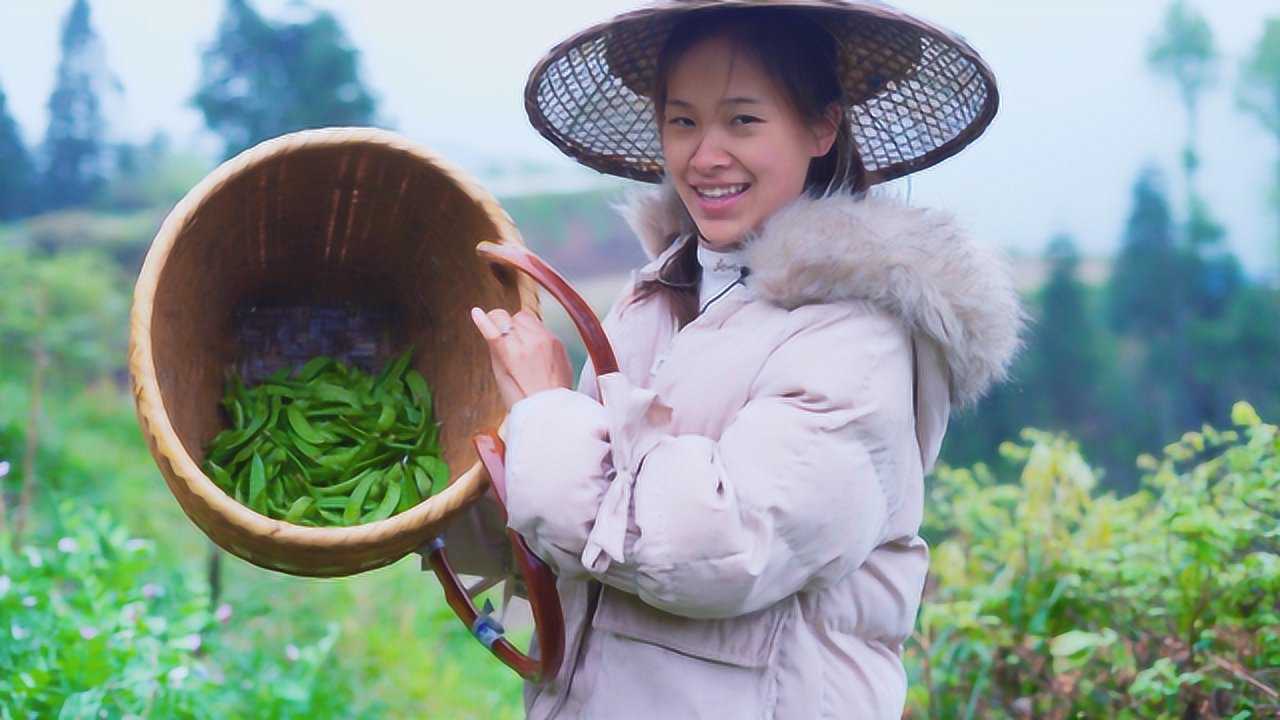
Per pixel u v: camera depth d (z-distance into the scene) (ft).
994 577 13.03
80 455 27.20
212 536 7.22
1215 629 10.46
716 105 7.49
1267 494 10.63
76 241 49.08
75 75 54.95
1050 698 11.36
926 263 7.01
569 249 47.39
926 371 7.39
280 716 13.53
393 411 8.31
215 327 8.52
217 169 7.55
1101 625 11.64
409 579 19.79
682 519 6.53
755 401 7.00
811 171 8.04
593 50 8.34
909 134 8.45
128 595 12.41
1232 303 60.03
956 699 12.12
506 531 8.43
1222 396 55.26
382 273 8.83
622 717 7.23
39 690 11.12
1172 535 11.48
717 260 7.88
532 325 7.29
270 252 8.55
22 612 11.84
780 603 7.21
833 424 6.81
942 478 14.32
